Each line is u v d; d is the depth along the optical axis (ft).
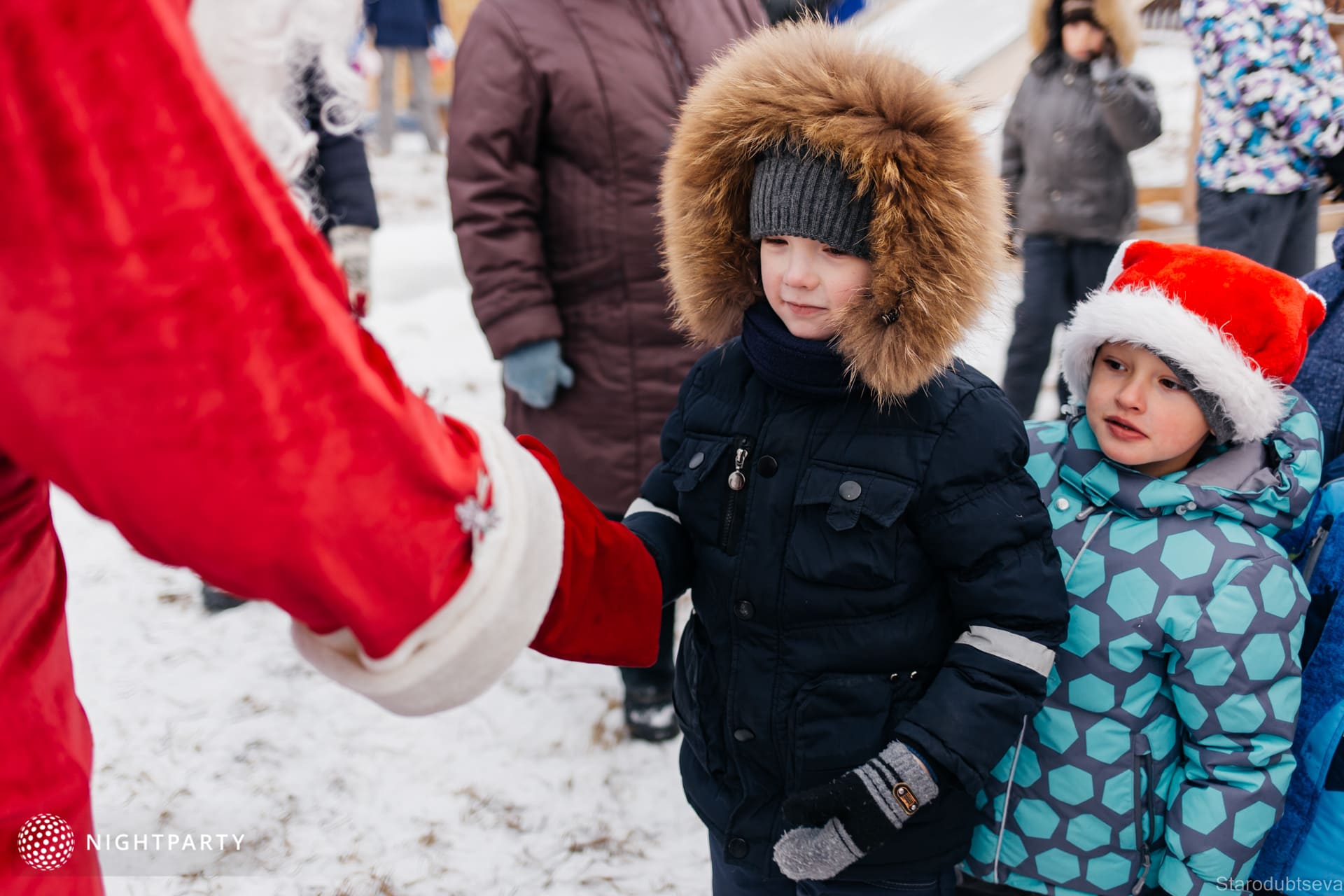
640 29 6.55
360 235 8.22
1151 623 4.20
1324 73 9.95
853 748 4.09
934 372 3.86
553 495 2.46
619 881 6.45
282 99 2.11
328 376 1.77
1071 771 4.35
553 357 6.88
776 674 4.22
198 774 7.48
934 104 3.66
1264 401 4.16
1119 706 4.29
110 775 7.48
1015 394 11.95
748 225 4.30
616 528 3.35
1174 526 4.29
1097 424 4.46
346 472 1.81
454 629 2.11
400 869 6.59
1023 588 3.90
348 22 2.18
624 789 7.23
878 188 3.64
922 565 4.06
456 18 31.19
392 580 1.95
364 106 2.26
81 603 9.80
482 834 6.87
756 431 4.27
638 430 7.13
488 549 2.15
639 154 6.54
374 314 17.29
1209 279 4.30
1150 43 22.39
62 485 1.76
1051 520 4.54
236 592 1.93
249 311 1.66
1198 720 4.15
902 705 4.15
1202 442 4.54
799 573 4.09
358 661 2.17
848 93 3.66
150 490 1.66
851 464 4.02
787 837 3.82
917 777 3.75
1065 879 4.46
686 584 4.54
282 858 6.69
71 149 1.52
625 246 6.70
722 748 4.48
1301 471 4.37
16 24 1.48
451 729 7.91
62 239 1.54
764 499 4.16
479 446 2.32
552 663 8.71
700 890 6.35
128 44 1.55
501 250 6.61
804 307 3.93
